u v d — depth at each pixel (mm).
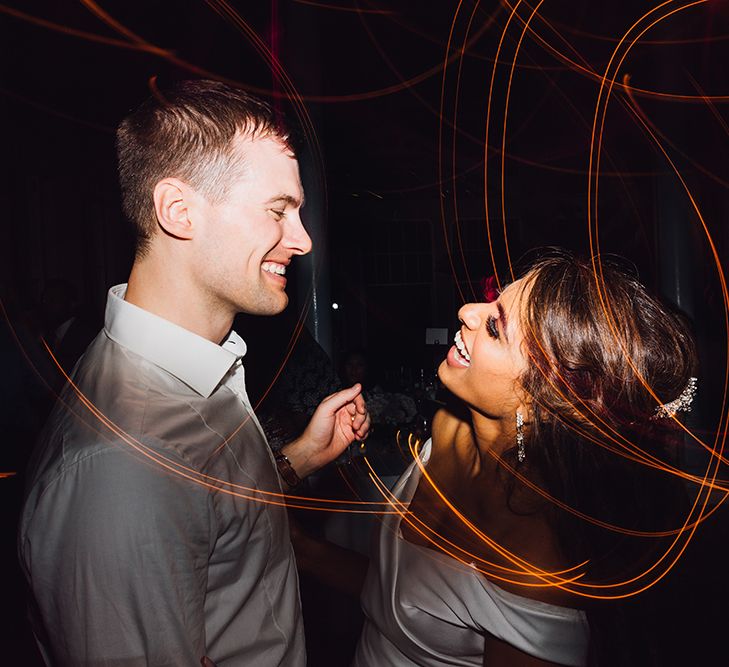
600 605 1480
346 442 2043
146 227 1387
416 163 14461
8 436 5215
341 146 13914
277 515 1511
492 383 1576
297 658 1540
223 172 1342
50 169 7520
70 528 1182
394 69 13188
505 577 1523
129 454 1212
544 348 1525
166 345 1366
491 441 1638
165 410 1319
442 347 8117
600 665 1473
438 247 15250
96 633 1178
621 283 1578
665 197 8016
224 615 1386
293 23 7285
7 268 6879
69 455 1213
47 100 7410
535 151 13797
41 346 5383
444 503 1690
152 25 8172
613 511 1508
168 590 1200
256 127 1366
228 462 1396
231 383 1581
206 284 1399
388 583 1697
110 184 8602
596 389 1522
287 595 1523
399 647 1690
